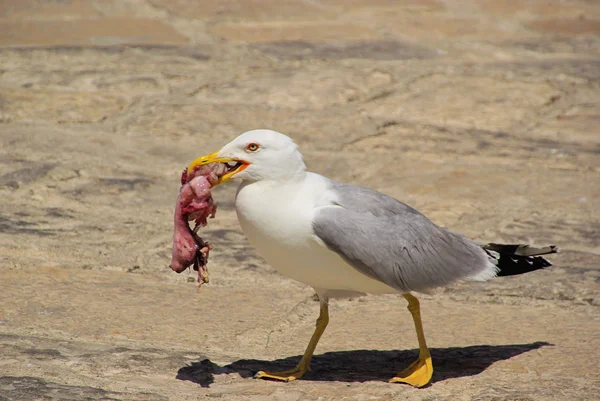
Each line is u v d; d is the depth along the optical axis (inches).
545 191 529.0
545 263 321.7
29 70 761.0
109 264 406.0
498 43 938.7
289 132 629.0
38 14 972.6
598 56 895.7
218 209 495.2
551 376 297.7
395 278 285.9
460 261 300.8
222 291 381.1
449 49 905.5
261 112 673.0
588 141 633.0
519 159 590.9
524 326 346.9
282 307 366.0
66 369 291.9
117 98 700.0
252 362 311.0
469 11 1090.1
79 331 329.1
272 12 1032.8
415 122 664.4
